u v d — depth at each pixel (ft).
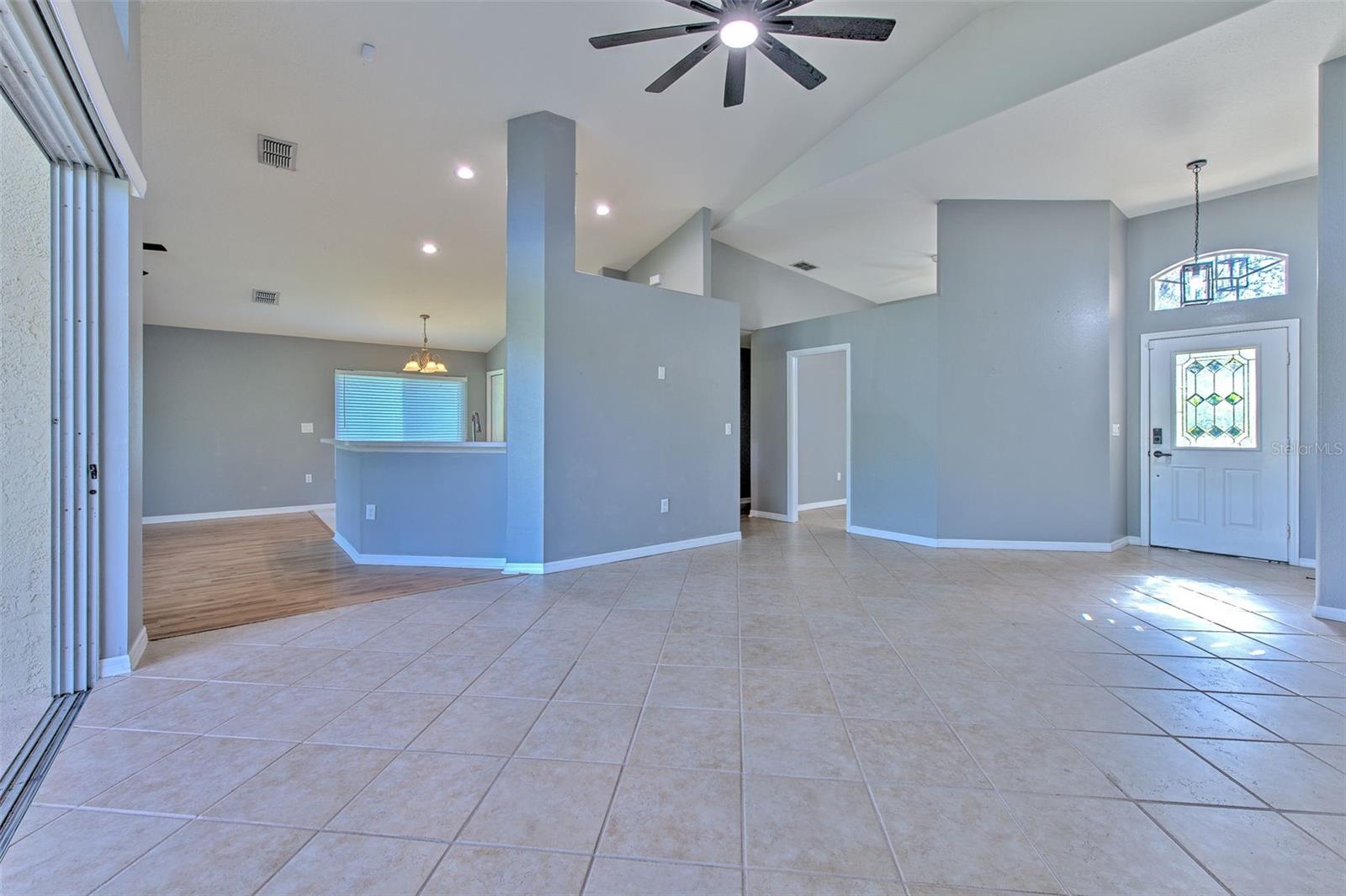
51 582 7.19
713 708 6.80
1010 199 15.81
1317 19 8.64
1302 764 5.64
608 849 4.50
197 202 14.55
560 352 13.34
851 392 19.01
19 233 7.09
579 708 6.81
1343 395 9.71
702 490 16.52
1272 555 14.29
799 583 12.51
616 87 11.93
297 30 9.48
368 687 7.39
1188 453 15.55
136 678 7.66
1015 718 6.55
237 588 12.16
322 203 15.08
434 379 29.22
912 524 17.15
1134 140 12.32
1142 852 4.45
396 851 4.47
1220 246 14.96
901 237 19.49
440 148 13.12
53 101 5.90
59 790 5.23
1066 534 15.88
